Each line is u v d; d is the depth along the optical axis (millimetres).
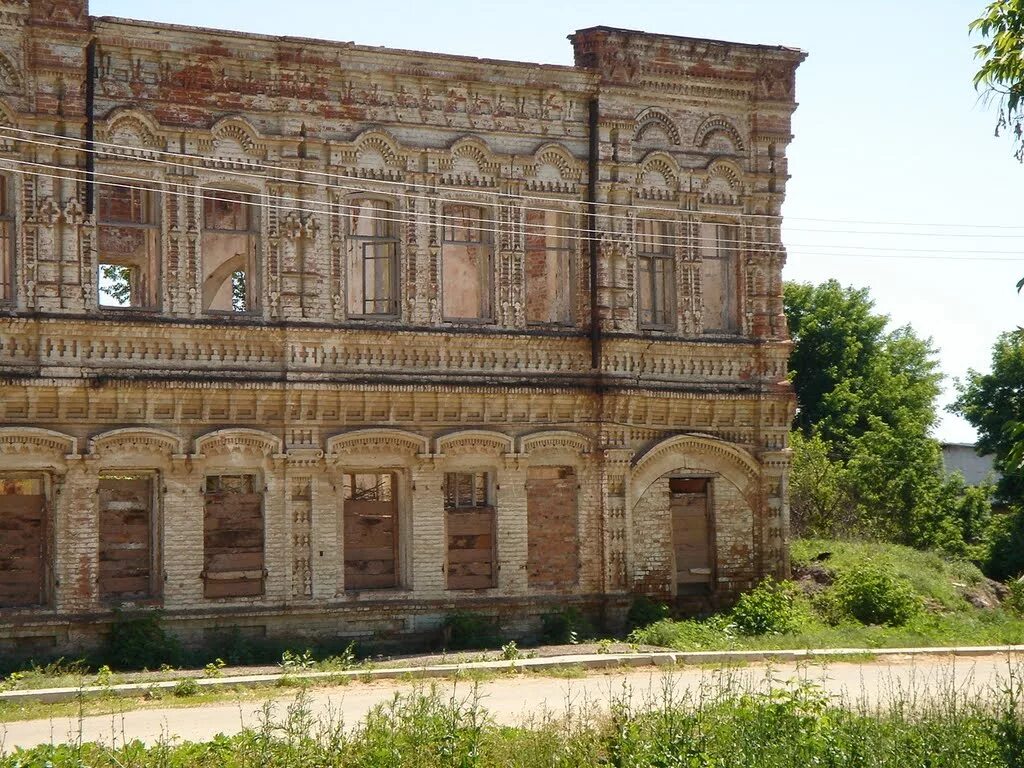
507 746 19828
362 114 33562
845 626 35188
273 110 32562
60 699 24281
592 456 35688
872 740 19922
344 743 19562
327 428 32844
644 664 29375
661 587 36438
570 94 35906
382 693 25266
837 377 67438
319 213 32938
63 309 30203
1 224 30312
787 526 38031
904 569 40656
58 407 30234
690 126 37281
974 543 61625
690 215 37094
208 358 31703
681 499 37188
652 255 36906
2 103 29812
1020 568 55094
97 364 30547
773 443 38000
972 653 31469
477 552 34594
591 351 35781
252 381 31812
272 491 32250
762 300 37906
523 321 35062
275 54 32500
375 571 33781
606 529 35531
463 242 34781
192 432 31484
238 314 32062
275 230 32469
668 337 36562
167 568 31062
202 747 19312
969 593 41688
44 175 30219
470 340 34281
